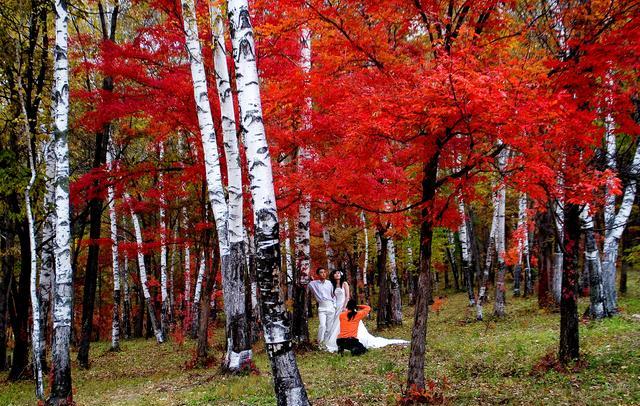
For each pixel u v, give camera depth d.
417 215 8.63
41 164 11.69
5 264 16.94
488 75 5.32
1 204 12.05
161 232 18.55
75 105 15.69
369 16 6.88
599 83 7.06
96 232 15.55
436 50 6.32
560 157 6.92
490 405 6.62
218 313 37.94
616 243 14.51
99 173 12.20
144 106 11.49
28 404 10.12
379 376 9.20
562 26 7.29
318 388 8.58
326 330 13.82
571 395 6.68
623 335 10.65
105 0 16.05
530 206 22.62
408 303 34.59
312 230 22.52
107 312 39.50
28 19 11.87
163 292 25.75
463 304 26.69
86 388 11.70
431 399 6.78
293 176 8.90
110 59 11.45
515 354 9.86
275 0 7.34
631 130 6.99
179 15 11.62
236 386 9.09
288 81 7.67
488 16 6.95
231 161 10.65
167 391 9.88
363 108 6.02
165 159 14.62
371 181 7.72
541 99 5.32
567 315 8.45
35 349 9.99
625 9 6.48
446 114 5.58
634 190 14.19
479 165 6.57
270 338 5.64
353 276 31.17
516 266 27.72
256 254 5.82
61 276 8.94
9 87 11.97
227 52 12.47
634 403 5.98
